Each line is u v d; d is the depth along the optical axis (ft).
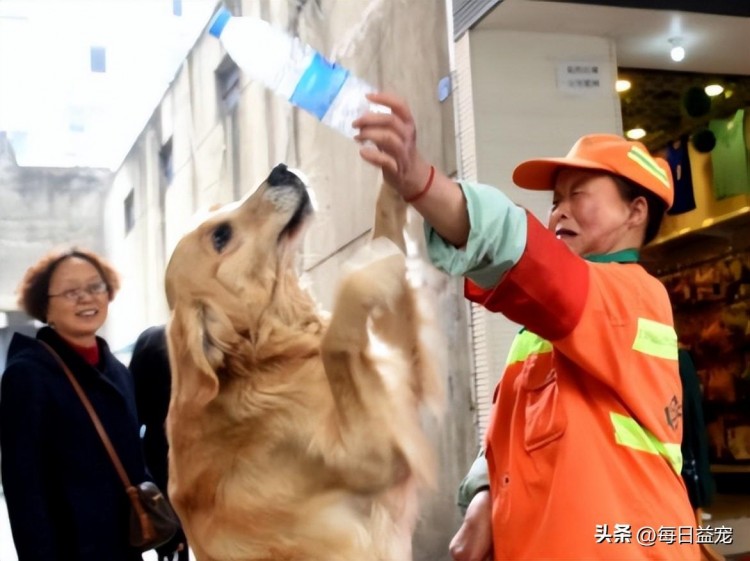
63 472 5.14
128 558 5.26
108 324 5.35
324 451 4.78
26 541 4.91
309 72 4.02
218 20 4.26
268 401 4.85
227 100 5.75
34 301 5.26
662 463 3.80
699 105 13.17
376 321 4.87
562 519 3.67
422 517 6.78
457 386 7.65
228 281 5.03
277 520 4.74
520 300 3.33
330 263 5.48
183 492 4.95
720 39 10.61
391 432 4.89
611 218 4.39
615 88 10.01
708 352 17.98
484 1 9.20
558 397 3.90
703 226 15.93
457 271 3.17
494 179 9.21
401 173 3.07
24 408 5.04
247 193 5.81
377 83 7.41
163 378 5.28
